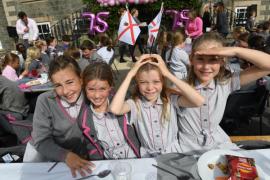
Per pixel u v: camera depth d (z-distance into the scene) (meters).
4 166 1.34
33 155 1.65
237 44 4.38
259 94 2.65
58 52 5.73
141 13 9.29
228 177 1.16
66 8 9.55
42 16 9.66
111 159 1.43
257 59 1.38
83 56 4.67
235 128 2.86
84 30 9.41
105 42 5.08
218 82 1.58
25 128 2.71
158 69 1.46
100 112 1.54
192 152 1.41
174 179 1.18
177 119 1.64
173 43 3.82
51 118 1.53
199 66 1.49
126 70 6.61
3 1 9.25
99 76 1.44
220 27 7.51
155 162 1.30
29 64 4.39
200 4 9.24
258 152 1.32
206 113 1.56
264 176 1.16
